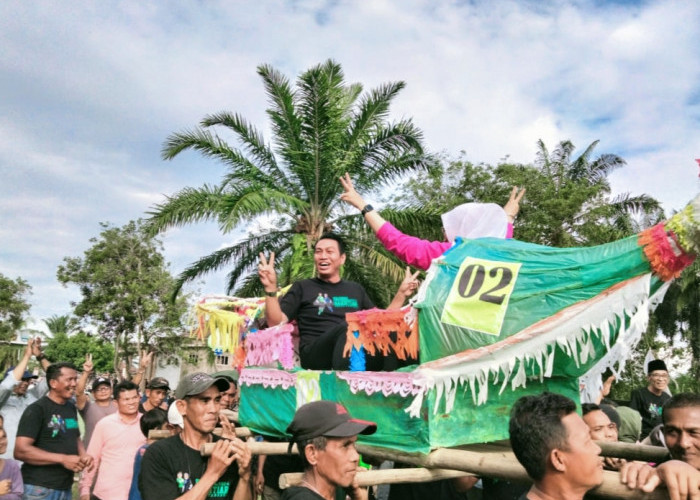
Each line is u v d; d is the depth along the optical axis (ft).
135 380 29.89
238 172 54.70
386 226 13.66
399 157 53.31
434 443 8.71
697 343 74.79
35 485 18.34
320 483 8.21
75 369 19.95
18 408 22.65
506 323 8.67
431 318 9.46
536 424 6.27
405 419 9.11
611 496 6.11
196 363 60.44
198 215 51.26
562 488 6.17
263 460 15.44
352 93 61.77
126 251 87.97
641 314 7.97
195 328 22.47
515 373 9.54
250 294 57.98
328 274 14.93
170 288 86.58
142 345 87.66
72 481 19.44
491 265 9.37
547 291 8.56
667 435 7.98
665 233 7.93
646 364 21.74
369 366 12.33
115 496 18.17
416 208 53.31
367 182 54.08
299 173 53.42
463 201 65.26
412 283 14.35
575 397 10.39
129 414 19.19
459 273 9.62
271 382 12.83
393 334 10.83
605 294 8.21
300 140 53.16
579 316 8.15
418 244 13.06
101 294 86.48
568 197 64.85
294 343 14.99
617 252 8.32
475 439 9.27
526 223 65.16
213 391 10.55
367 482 8.57
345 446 8.20
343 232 55.06
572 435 6.15
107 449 18.63
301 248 51.85
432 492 12.70
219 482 10.52
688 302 71.41
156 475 10.11
